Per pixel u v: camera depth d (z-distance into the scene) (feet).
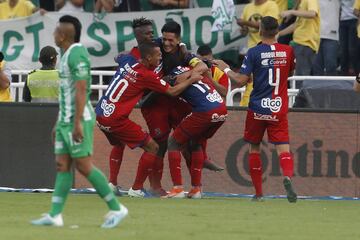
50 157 124.06
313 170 124.26
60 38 78.54
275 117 108.99
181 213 94.94
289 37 150.30
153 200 110.42
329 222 90.02
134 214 92.43
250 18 145.48
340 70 154.20
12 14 150.10
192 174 115.75
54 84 126.11
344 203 114.93
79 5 151.33
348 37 152.66
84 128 77.15
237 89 132.46
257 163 112.88
